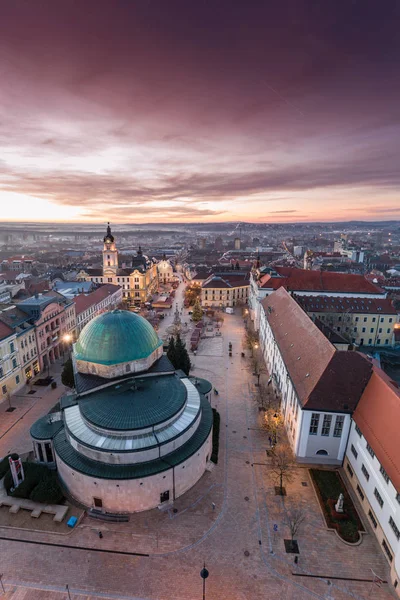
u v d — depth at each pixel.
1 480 52.66
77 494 48.56
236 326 133.50
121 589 37.81
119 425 47.84
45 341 91.44
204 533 44.34
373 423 46.50
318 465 55.75
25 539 43.38
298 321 77.31
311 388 53.88
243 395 78.81
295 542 43.25
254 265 170.12
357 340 118.94
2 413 71.44
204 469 54.56
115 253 174.62
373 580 39.09
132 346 57.72
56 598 36.84
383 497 42.28
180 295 192.62
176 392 56.00
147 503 47.31
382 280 193.50
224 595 37.31
